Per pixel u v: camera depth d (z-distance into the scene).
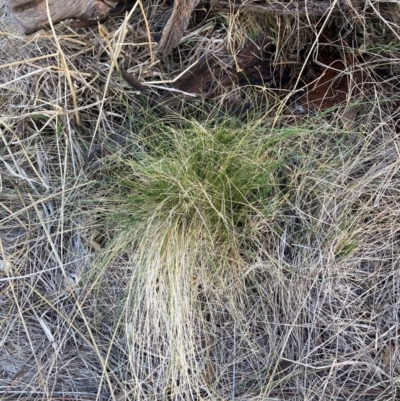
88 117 0.82
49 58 0.82
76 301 0.73
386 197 0.74
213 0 0.75
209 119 0.81
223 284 0.72
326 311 0.73
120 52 0.78
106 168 0.80
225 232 0.74
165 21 0.80
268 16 0.78
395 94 0.79
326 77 0.81
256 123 0.73
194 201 0.73
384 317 0.72
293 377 0.72
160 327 0.74
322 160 0.77
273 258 0.74
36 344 0.77
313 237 0.75
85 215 0.80
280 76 0.81
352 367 0.71
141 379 0.74
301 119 0.80
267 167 0.75
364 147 0.76
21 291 0.78
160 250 0.72
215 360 0.74
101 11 0.73
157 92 0.81
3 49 0.85
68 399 0.75
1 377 0.76
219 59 0.79
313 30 0.75
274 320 0.73
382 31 0.79
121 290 0.77
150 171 0.75
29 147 0.82
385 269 0.73
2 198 0.81
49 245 0.79
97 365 0.76
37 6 0.70
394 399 0.69
